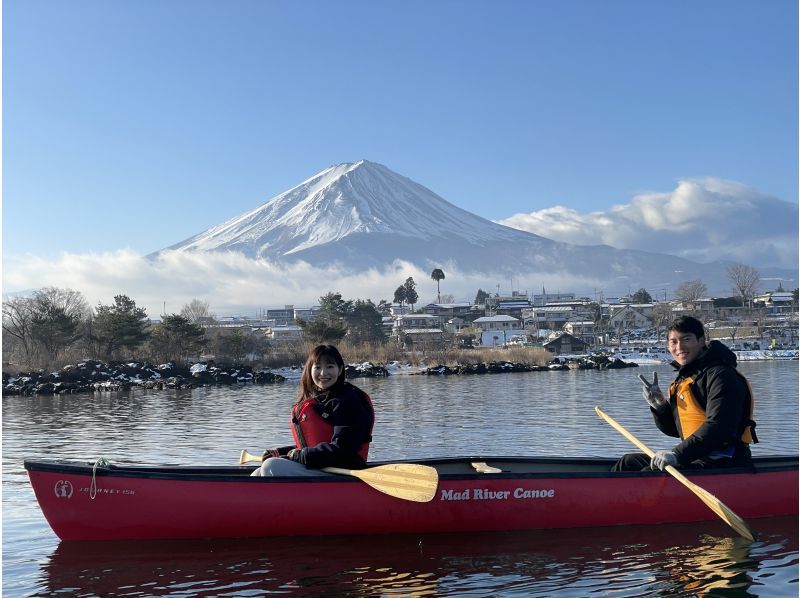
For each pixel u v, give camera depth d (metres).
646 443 12.78
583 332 114.12
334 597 5.09
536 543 6.25
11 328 54.81
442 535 6.46
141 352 59.88
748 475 6.79
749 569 5.57
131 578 5.48
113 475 6.25
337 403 6.39
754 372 42.66
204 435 15.78
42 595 5.18
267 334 115.44
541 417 18.19
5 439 15.55
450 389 33.69
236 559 5.86
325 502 6.36
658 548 6.10
